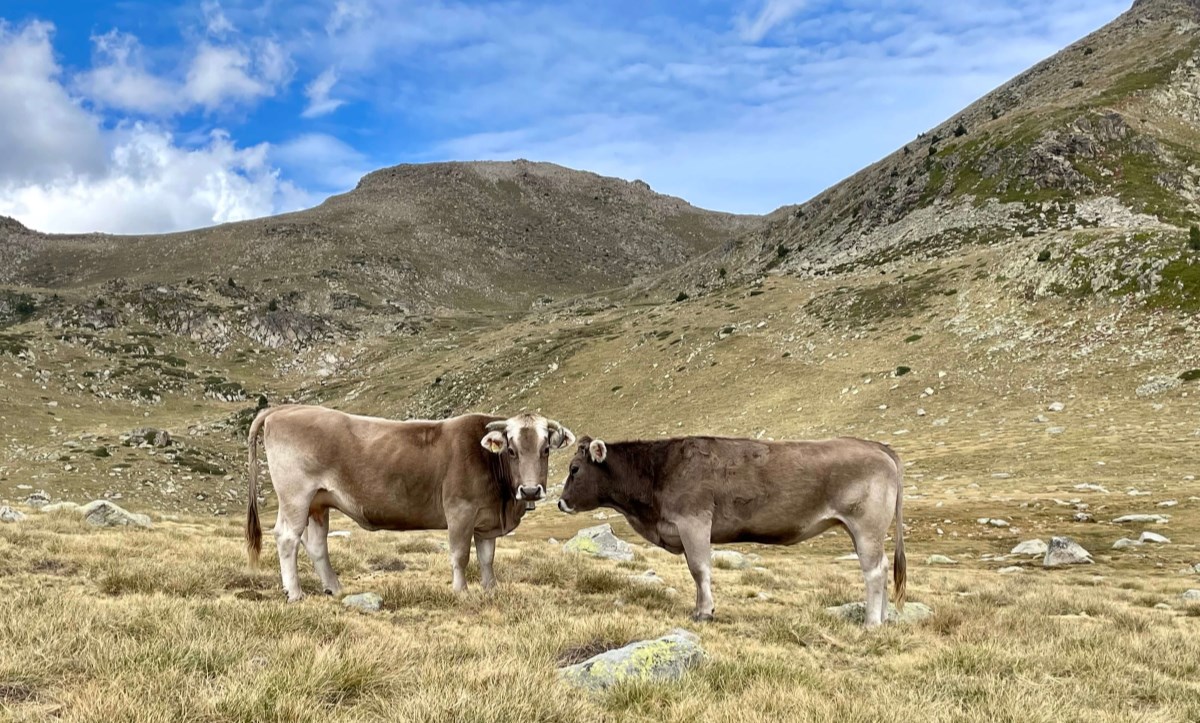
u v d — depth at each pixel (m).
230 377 141.88
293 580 10.11
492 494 10.54
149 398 123.69
